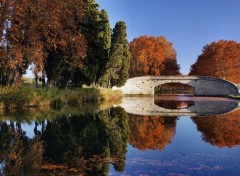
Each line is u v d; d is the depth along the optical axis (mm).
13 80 24219
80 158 9742
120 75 52438
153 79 69250
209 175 7898
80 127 16562
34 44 22406
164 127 17188
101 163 9133
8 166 8734
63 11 25516
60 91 29812
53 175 7867
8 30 20281
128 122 19344
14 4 19812
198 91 68625
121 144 12234
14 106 23250
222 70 81500
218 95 66750
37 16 22281
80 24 34625
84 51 28375
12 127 16016
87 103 33438
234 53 82250
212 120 20422
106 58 41594
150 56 85625
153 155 10234
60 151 10766
